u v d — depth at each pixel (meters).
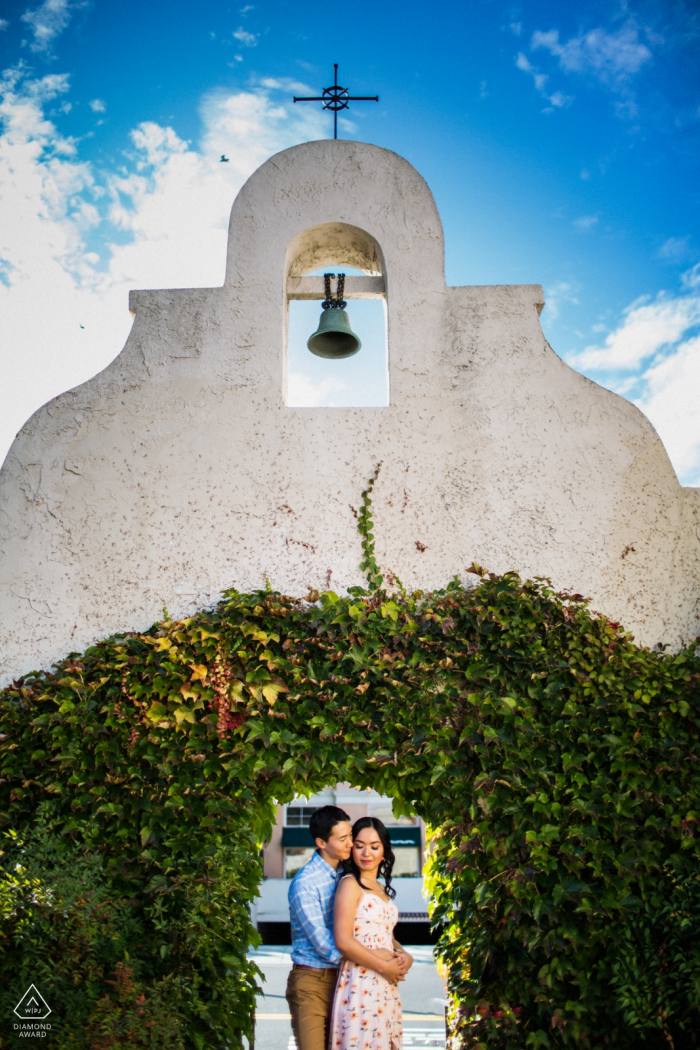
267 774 3.76
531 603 4.09
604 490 4.44
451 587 4.21
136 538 4.31
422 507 4.37
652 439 4.55
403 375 4.57
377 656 3.98
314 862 3.44
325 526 4.33
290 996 3.31
